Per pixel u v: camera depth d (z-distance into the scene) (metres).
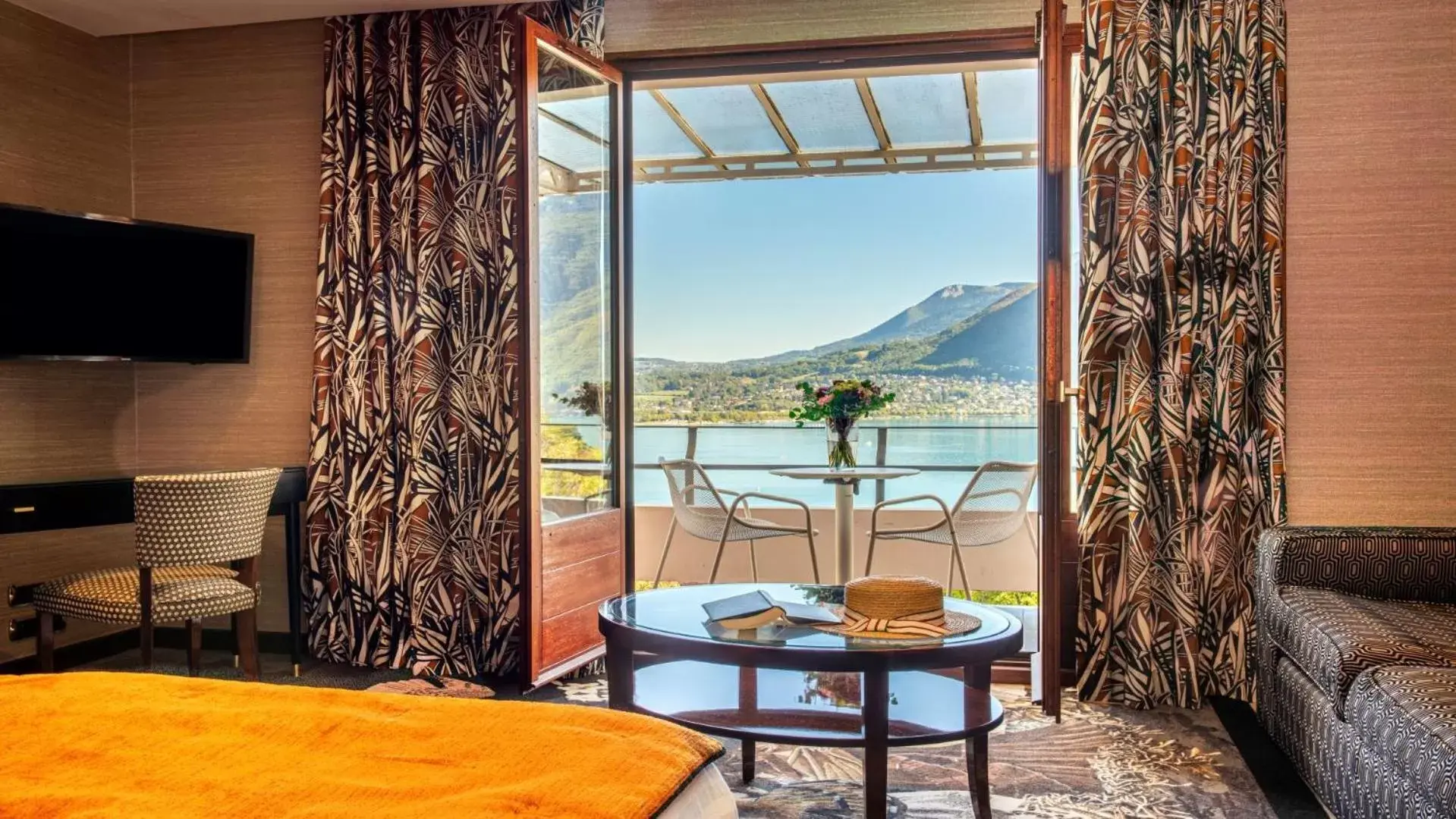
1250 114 3.65
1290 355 3.74
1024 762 3.10
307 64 4.49
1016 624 2.64
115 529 4.54
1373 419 3.70
